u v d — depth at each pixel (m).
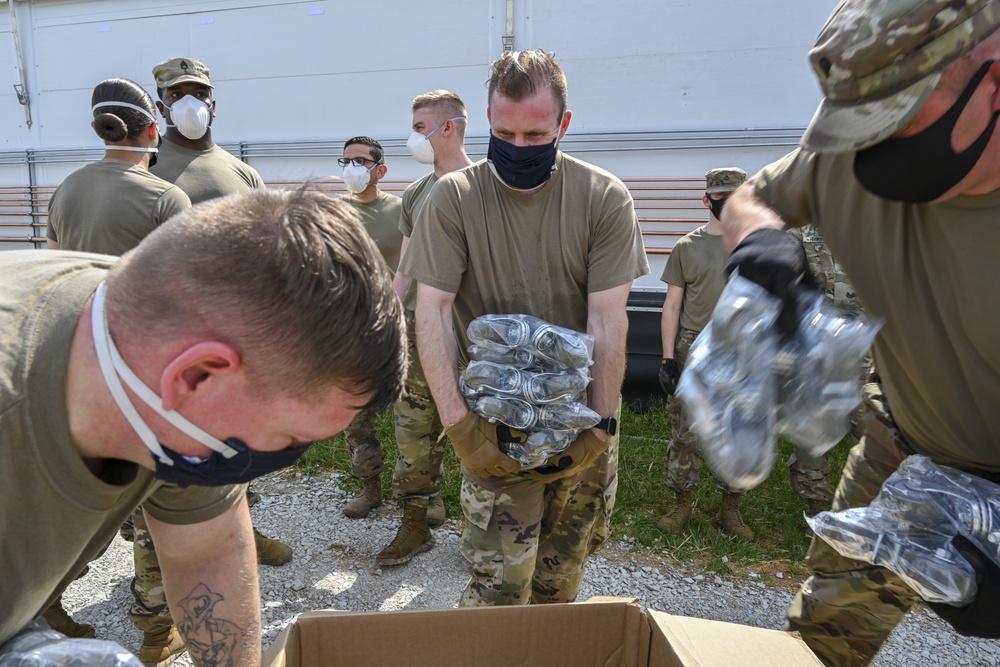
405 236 3.18
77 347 0.83
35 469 0.82
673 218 4.53
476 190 1.87
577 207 1.85
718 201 3.39
